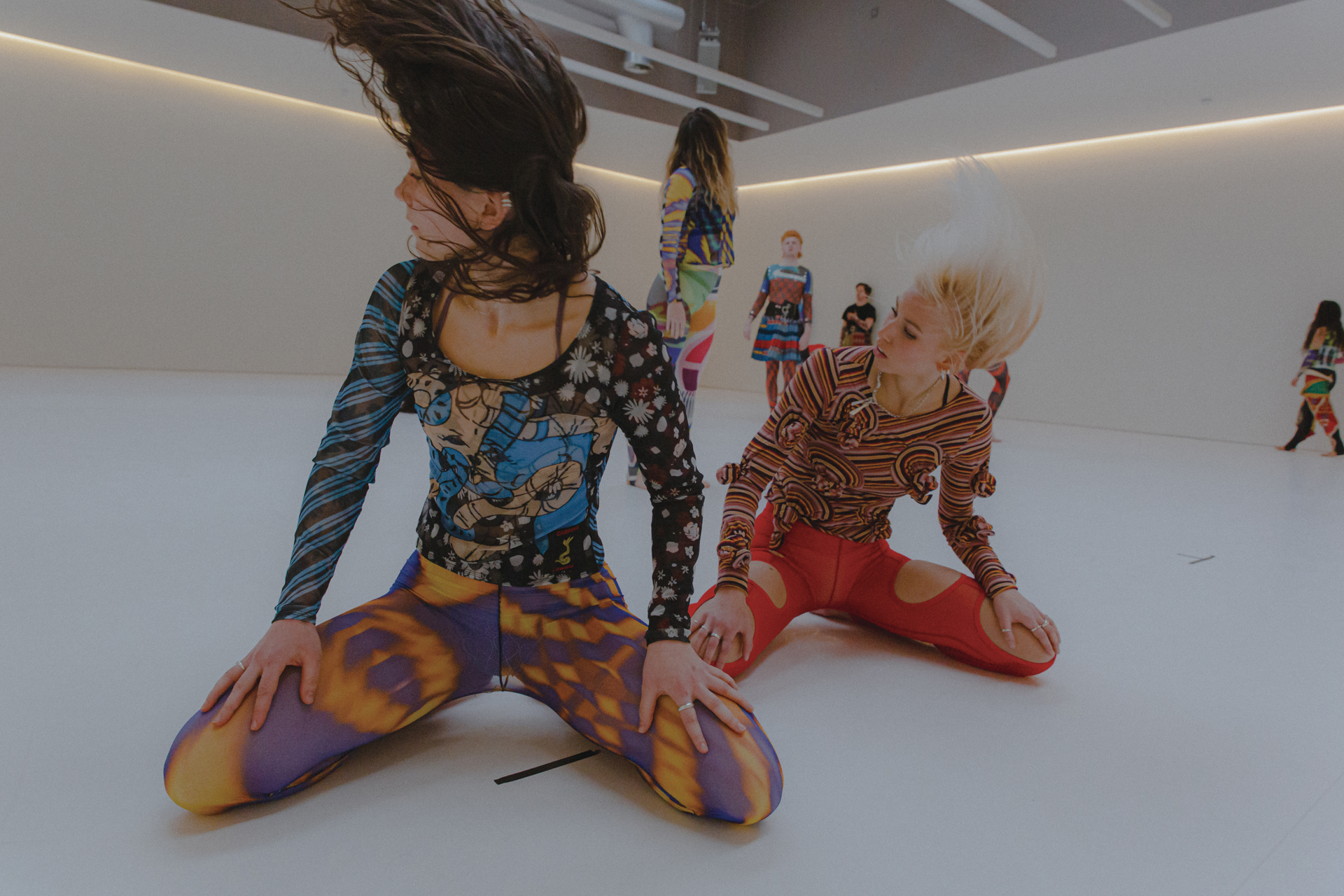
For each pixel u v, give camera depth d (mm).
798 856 790
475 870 735
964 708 1177
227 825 790
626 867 755
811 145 7922
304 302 7754
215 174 7227
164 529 1985
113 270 6906
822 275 9359
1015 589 1305
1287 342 6141
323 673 834
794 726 1094
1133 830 869
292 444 3459
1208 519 2846
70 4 5559
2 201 6445
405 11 651
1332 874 796
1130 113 6344
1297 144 6035
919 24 6410
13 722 982
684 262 2713
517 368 821
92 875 698
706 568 1861
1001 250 1057
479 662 955
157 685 1115
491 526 896
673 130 7570
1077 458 4652
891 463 1271
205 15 5727
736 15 7703
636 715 868
